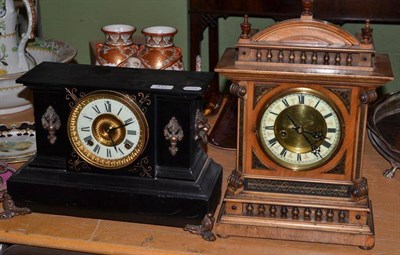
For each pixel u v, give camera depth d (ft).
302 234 3.53
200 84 3.51
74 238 3.63
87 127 3.61
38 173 3.74
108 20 6.31
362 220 3.49
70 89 3.56
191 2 5.43
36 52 5.30
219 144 4.62
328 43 3.32
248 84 3.42
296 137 3.46
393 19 5.17
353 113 3.38
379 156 4.50
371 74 3.24
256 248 3.54
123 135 3.58
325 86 3.34
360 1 5.17
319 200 3.51
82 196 3.67
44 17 6.37
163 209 3.60
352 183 3.49
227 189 3.62
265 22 6.18
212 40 5.98
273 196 3.55
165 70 3.75
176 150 3.57
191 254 3.51
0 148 4.54
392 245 3.54
